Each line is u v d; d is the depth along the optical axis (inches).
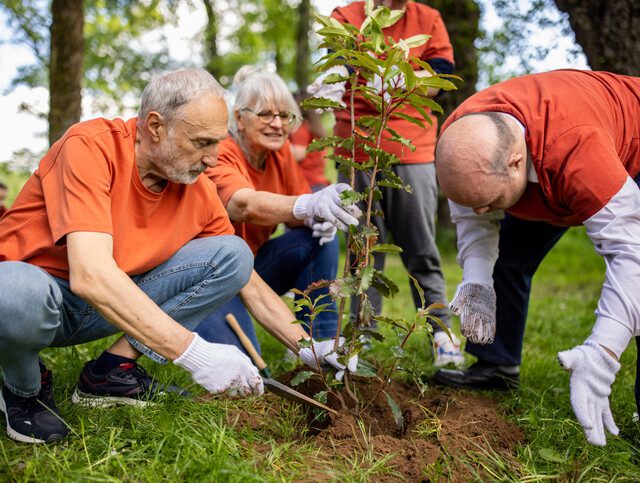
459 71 277.9
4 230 82.9
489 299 98.1
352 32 84.6
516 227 108.0
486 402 109.5
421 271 130.7
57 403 92.8
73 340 90.7
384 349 138.4
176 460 73.6
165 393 93.1
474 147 81.5
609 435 92.4
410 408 96.3
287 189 134.0
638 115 88.6
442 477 76.5
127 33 445.4
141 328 74.4
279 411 97.0
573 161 79.5
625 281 77.2
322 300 130.2
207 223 97.7
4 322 73.0
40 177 82.7
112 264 74.5
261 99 119.4
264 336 144.0
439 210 378.6
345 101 127.5
